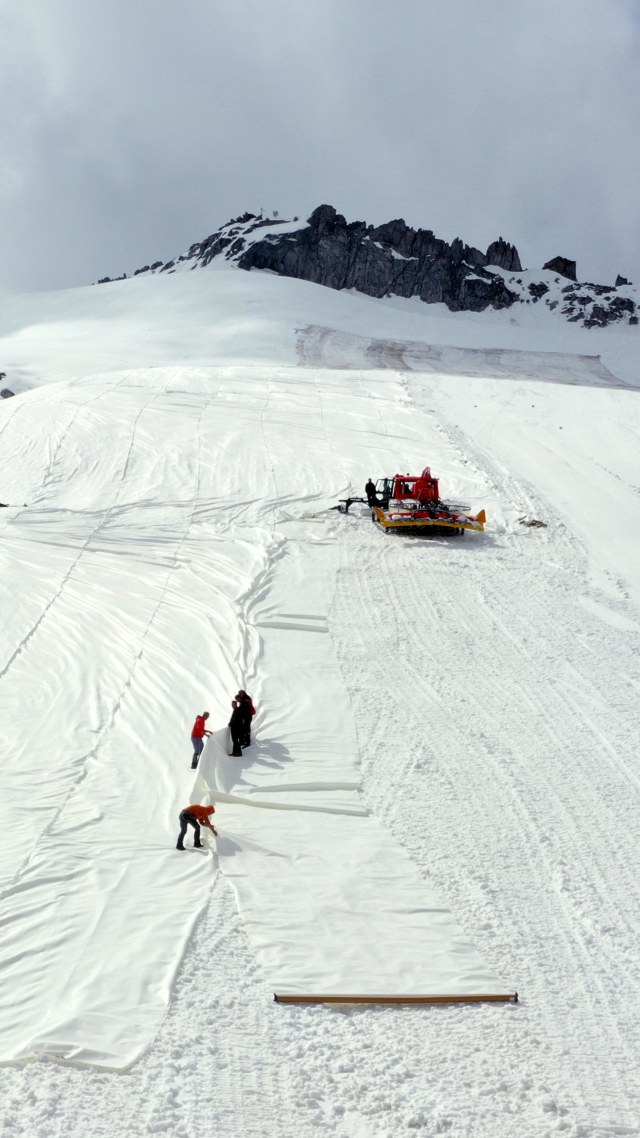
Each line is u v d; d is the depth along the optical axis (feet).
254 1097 31.89
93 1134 29.40
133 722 67.62
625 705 72.02
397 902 44.78
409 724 67.00
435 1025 36.60
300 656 79.51
